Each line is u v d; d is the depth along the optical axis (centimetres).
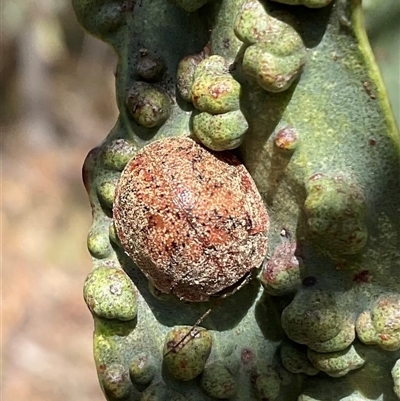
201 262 6
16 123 29
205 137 6
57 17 30
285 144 6
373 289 6
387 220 6
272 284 6
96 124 31
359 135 6
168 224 6
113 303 6
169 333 6
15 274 22
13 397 18
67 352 20
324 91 6
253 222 6
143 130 6
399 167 5
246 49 6
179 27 6
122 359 6
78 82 31
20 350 20
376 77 5
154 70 6
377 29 6
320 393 6
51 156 28
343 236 6
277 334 6
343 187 6
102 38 6
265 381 6
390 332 6
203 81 6
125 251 6
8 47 29
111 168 6
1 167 27
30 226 24
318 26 5
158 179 6
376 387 6
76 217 25
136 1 6
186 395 6
